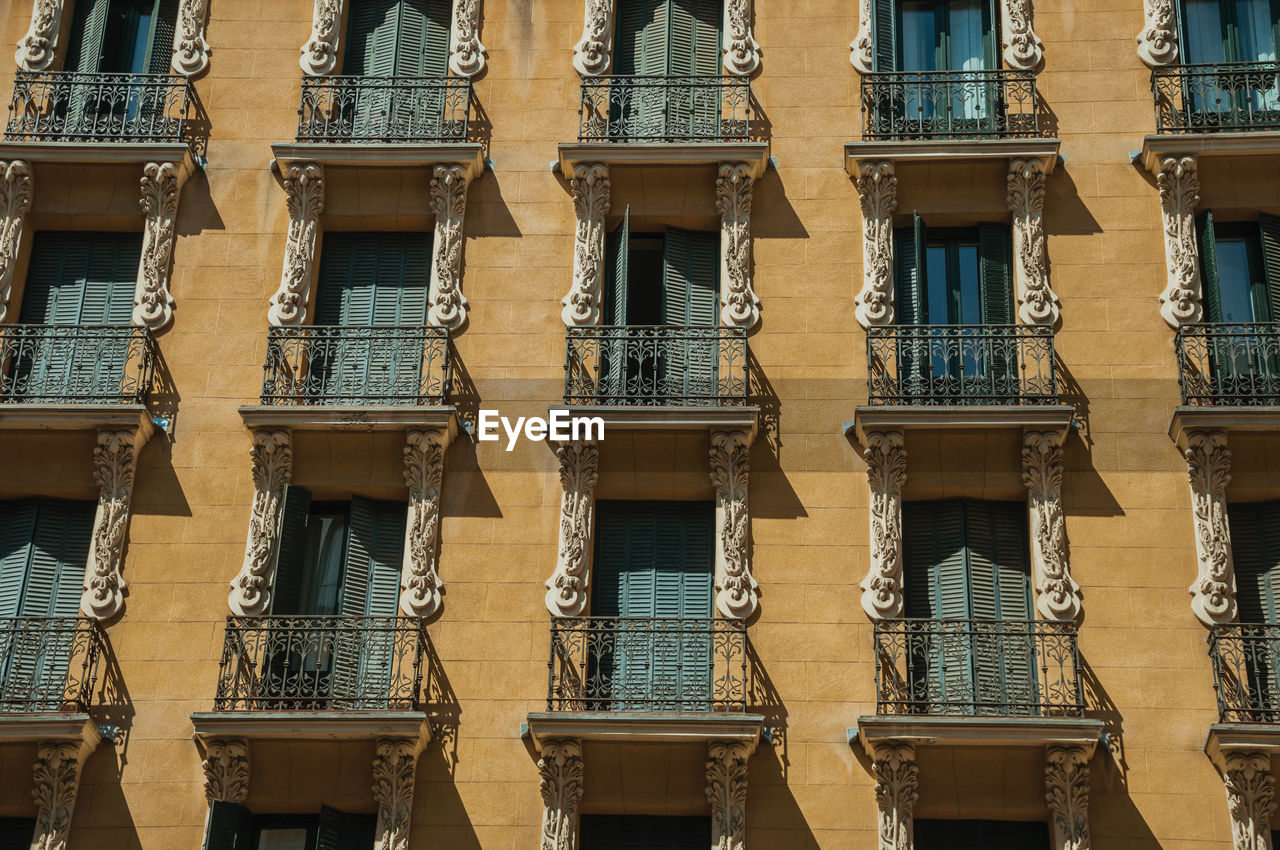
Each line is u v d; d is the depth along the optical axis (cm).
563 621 2505
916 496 2603
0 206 2805
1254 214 2747
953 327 2670
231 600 2545
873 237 2747
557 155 2850
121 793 2436
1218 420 2541
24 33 2977
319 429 2614
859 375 2667
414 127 2859
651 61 2944
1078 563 2523
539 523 2592
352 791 2434
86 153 2803
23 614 2572
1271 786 2352
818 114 2856
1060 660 2416
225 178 2848
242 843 2416
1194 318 2662
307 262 2775
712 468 2597
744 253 2748
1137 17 2886
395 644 2494
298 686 2458
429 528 2577
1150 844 2356
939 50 2923
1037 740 2355
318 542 2642
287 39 2959
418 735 2406
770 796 2409
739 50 2902
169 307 2752
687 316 2756
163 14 2967
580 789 2412
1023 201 2742
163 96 2897
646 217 2808
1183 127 2786
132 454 2623
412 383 2684
